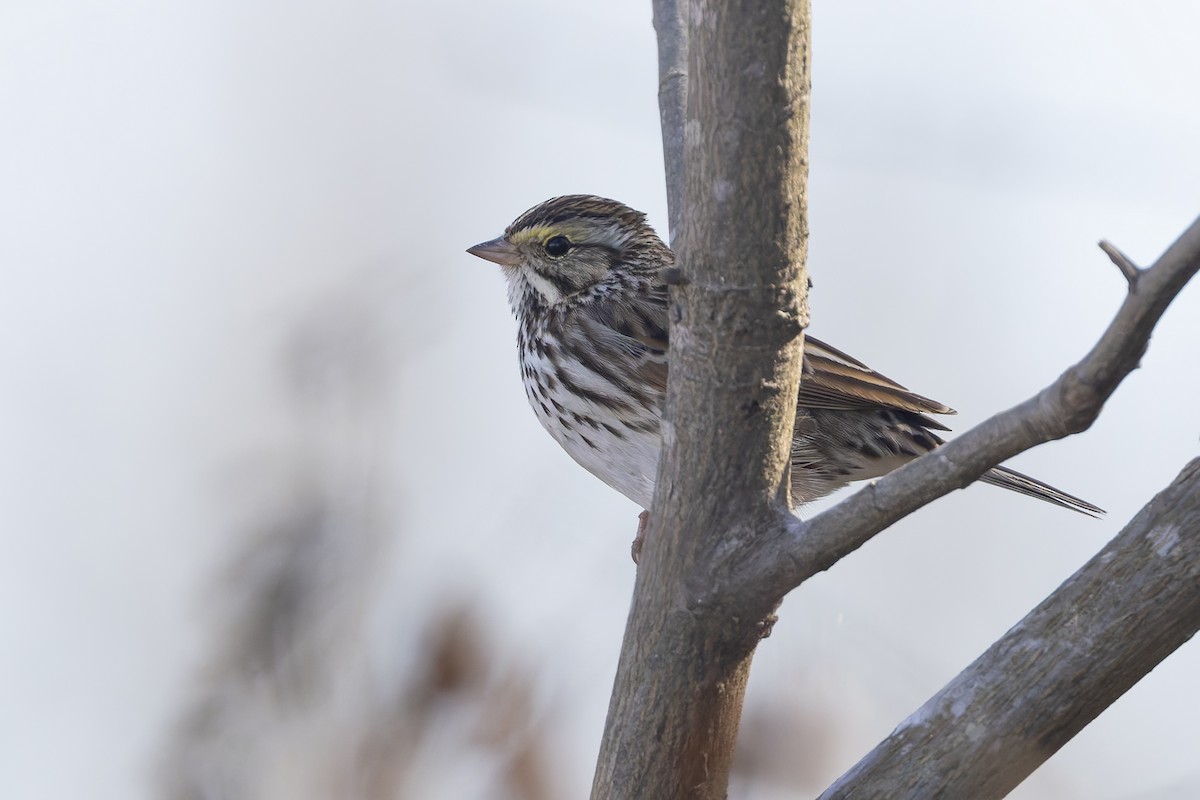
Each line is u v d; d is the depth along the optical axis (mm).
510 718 9305
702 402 6488
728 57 6023
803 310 6387
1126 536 5914
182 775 9789
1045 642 5996
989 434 5676
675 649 6797
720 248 6254
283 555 9922
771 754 8797
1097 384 5305
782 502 6633
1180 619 5777
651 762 6988
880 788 6141
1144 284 5055
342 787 9320
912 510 6074
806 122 6148
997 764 6023
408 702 9391
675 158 9336
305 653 9609
